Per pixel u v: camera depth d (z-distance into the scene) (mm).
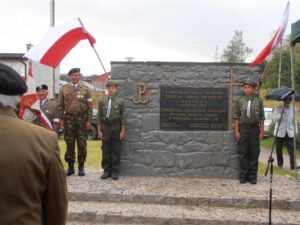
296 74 25438
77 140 7695
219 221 5770
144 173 7879
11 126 2018
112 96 7555
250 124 7305
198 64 7797
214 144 7789
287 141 9664
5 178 1919
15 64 18953
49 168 2059
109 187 6934
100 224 5922
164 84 7840
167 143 7832
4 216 1909
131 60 7887
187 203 6414
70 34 7375
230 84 7797
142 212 6055
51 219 2135
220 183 7398
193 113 7836
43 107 7910
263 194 6617
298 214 6098
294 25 7602
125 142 7887
